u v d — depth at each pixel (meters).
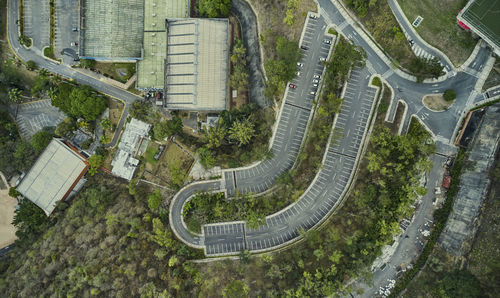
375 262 103.19
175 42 110.94
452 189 99.88
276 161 113.56
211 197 113.25
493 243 91.50
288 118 112.00
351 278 102.50
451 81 102.88
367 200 101.00
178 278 105.44
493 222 92.62
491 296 88.00
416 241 102.25
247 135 107.56
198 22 108.38
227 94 113.56
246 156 111.44
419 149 100.44
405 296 100.50
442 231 100.00
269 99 112.31
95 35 118.25
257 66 112.94
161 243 106.75
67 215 118.31
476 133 99.06
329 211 108.81
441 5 101.06
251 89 114.38
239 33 116.00
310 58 109.81
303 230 104.50
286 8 107.94
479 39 99.75
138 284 104.00
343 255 98.75
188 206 112.12
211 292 104.69
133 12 117.44
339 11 107.44
